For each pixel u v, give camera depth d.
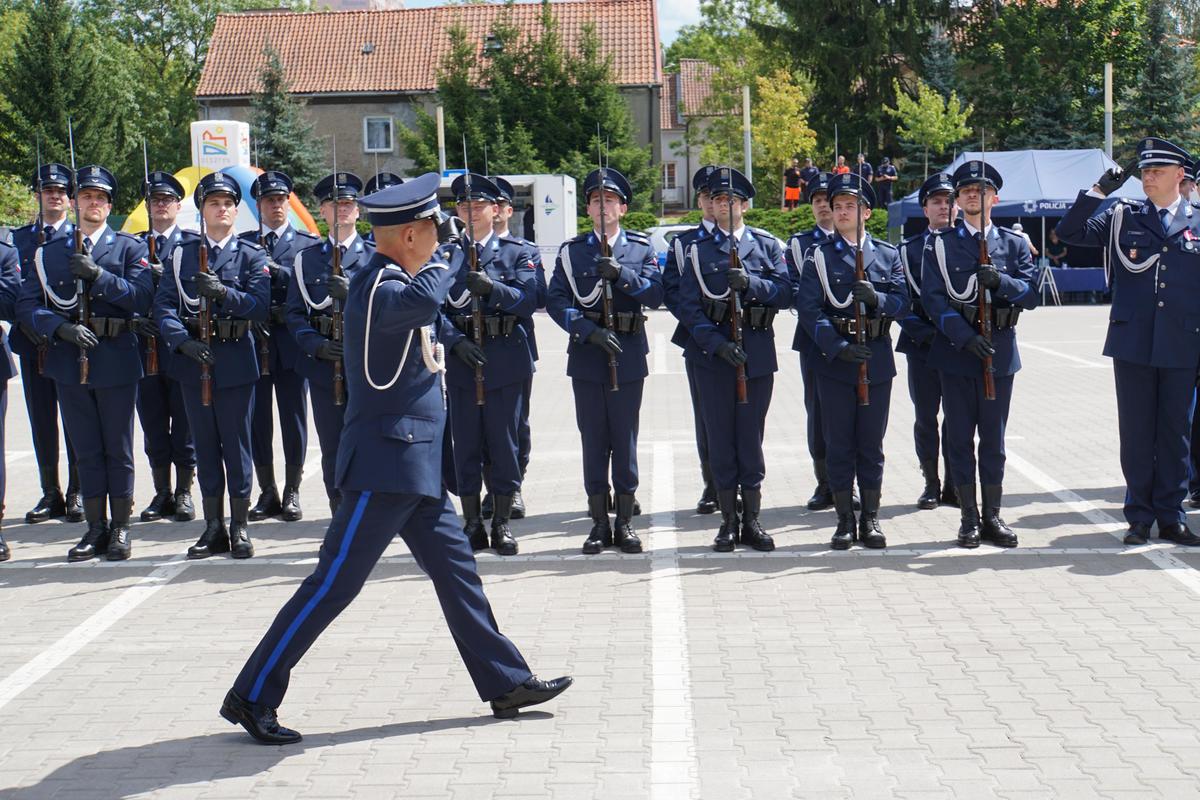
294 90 44.28
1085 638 6.18
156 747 5.14
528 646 6.25
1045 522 8.55
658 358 19.39
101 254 8.12
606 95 38.59
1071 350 19.27
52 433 9.46
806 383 9.16
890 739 5.03
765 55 47.16
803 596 6.99
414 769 4.86
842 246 7.97
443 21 46.28
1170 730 5.05
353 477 5.09
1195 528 8.30
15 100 39.97
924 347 8.90
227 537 8.27
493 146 37.44
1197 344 7.70
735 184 7.92
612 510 9.27
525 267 8.24
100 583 7.59
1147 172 7.86
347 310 5.16
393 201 5.11
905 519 8.78
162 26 67.56
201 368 8.02
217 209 8.09
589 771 4.80
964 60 43.47
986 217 7.89
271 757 5.01
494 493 8.13
